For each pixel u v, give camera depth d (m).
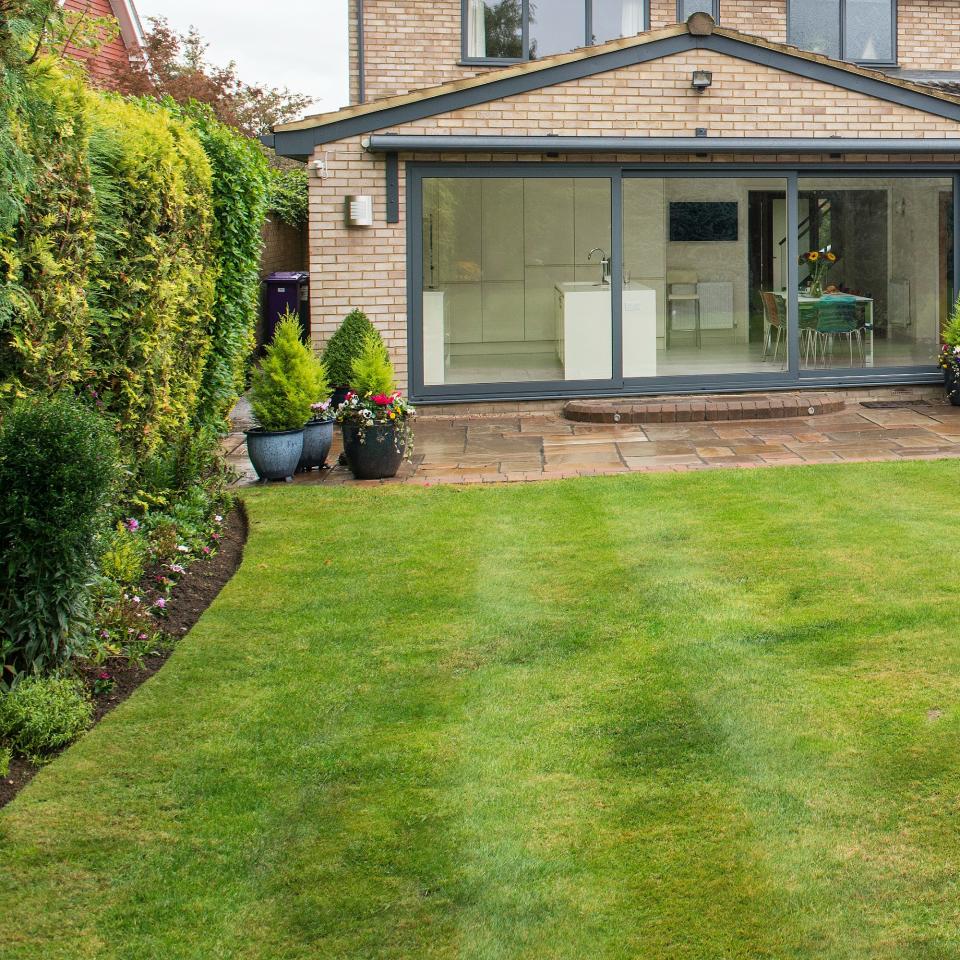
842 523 8.30
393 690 5.57
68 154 6.48
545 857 4.09
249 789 4.61
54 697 5.12
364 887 3.95
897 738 4.86
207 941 3.68
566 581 7.17
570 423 13.63
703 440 12.23
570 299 14.45
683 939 3.64
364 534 8.43
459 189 14.12
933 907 3.75
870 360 15.02
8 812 4.43
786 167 14.58
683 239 14.57
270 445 10.38
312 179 13.91
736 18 17.92
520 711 5.29
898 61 18.55
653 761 4.75
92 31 6.08
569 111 13.98
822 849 4.08
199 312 9.49
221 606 6.82
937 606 6.41
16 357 6.10
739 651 5.89
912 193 14.95
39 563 5.29
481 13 17.27
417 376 14.30
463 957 3.59
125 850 4.18
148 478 8.14
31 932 3.73
